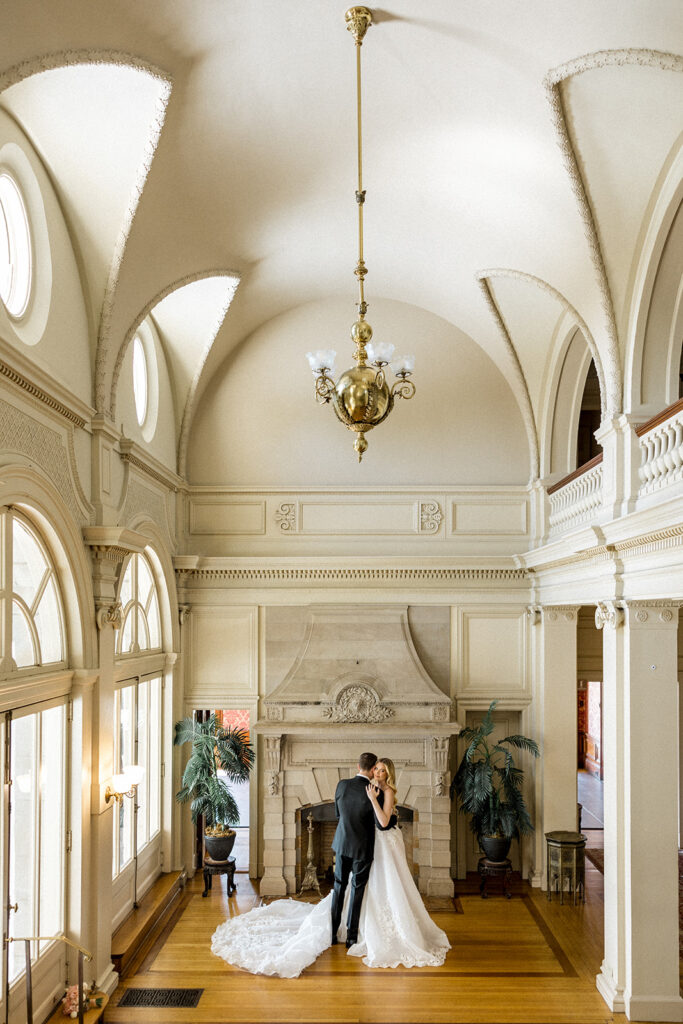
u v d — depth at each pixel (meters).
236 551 11.38
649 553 6.63
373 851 8.43
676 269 6.84
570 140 6.13
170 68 5.82
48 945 6.51
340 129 7.11
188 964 8.02
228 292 9.55
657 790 7.16
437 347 11.34
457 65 6.08
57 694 6.62
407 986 7.57
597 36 5.27
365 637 10.89
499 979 7.73
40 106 5.89
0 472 5.36
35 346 6.06
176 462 11.10
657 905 7.07
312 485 11.42
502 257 8.62
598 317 7.51
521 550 11.34
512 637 11.20
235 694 11.12
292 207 8.42
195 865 11.09
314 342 11.35
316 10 5.57
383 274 10.41
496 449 11.48
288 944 8.31
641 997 6.98
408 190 8.20
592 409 13.04
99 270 7.12
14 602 5.95
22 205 6.09
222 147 6.97
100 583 7.30
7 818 5.69
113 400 7.81
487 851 10.19
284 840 10.25
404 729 10.19
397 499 11.42
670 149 5.94
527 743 10.48
